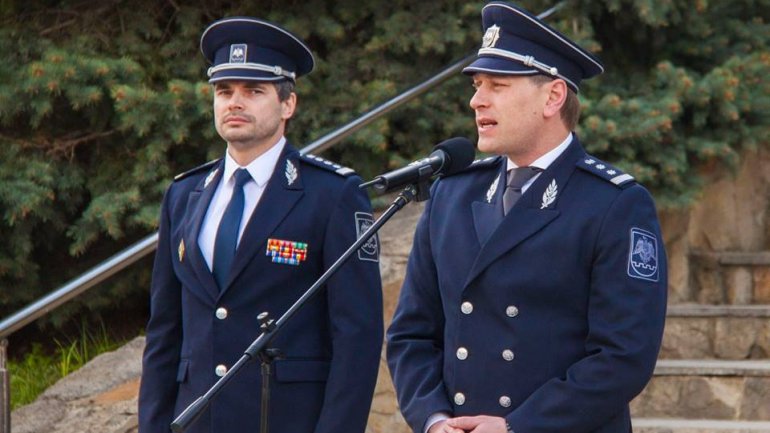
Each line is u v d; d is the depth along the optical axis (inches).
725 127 682.8
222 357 360.8
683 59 719.7
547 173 326.6
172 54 676.7
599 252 315.9
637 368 308.8
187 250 371.6
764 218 721.6
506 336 319.6
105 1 682.8
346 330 359.9
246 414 358.3
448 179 350.3
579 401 306.7
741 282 674.8
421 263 346.9
